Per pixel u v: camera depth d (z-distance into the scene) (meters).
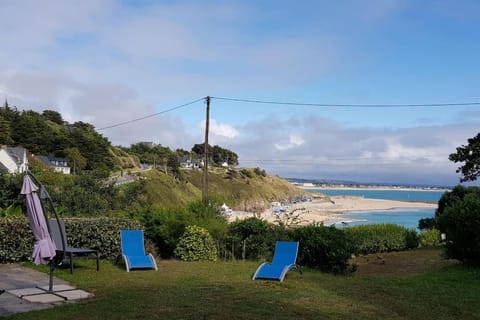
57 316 6.69
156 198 36.78
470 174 30.23
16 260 11.96
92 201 19.48
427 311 7.96
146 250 14.62
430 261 17.67
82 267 11.81
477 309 8.24
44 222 8.13
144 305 7.44
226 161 147.88
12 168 72.94
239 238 15.33
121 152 111.19
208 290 8.96
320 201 140.62
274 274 10.75
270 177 151.38
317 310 7.53
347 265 13.74
